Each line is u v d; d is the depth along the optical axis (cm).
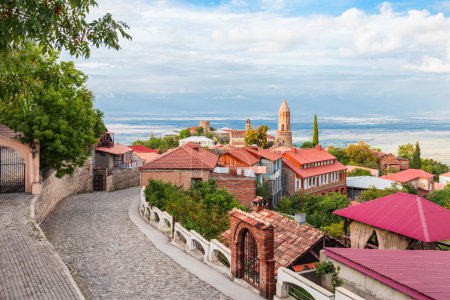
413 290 1031
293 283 1239
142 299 1378
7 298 1234
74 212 3045
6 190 2764
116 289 1466
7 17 1134
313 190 7569
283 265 1549
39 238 1817
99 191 4997
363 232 2077
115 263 1756
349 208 2153
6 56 1403
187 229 2125
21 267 1482
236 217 1485
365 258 1268
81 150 3141
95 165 5944
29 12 1120
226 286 1470
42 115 2820
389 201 2075
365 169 10238
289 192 7250
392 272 1141
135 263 1758
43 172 3083
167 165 3728
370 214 2041
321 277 1531
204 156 4350
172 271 1650
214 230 2191
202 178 3700
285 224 1820
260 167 5159
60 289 1316
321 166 7944
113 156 6162
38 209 2578
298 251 1614
